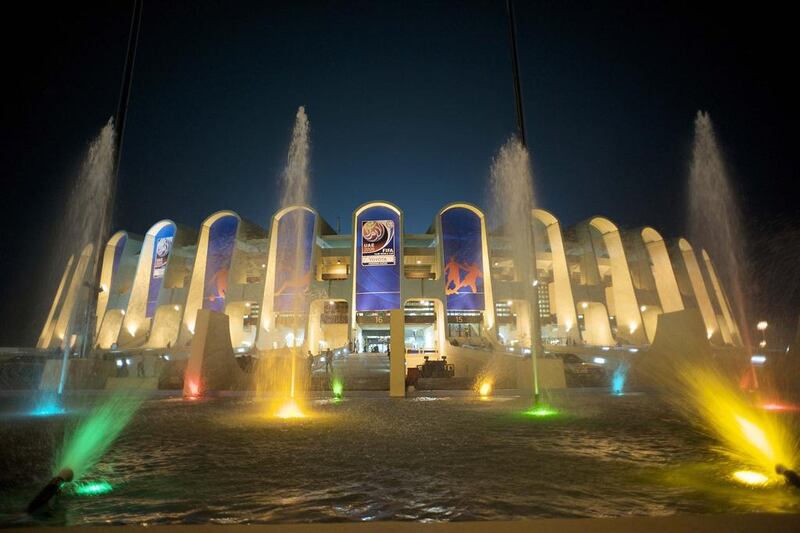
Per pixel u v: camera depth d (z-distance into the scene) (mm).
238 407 12609
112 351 37219
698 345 15172
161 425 9273
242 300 43531
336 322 46000
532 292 18375
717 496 4422
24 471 5793
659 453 6465
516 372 19047
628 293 45750
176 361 19578
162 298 45125
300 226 46094
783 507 4070
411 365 30188
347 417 10422
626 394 15836
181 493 4625
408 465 5758
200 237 46406
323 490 4699
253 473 5395
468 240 44438
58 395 13828
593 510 4043
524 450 6664
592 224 48969
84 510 4152
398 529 2926
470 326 42875
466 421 9711
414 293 42719
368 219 45125
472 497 4441
